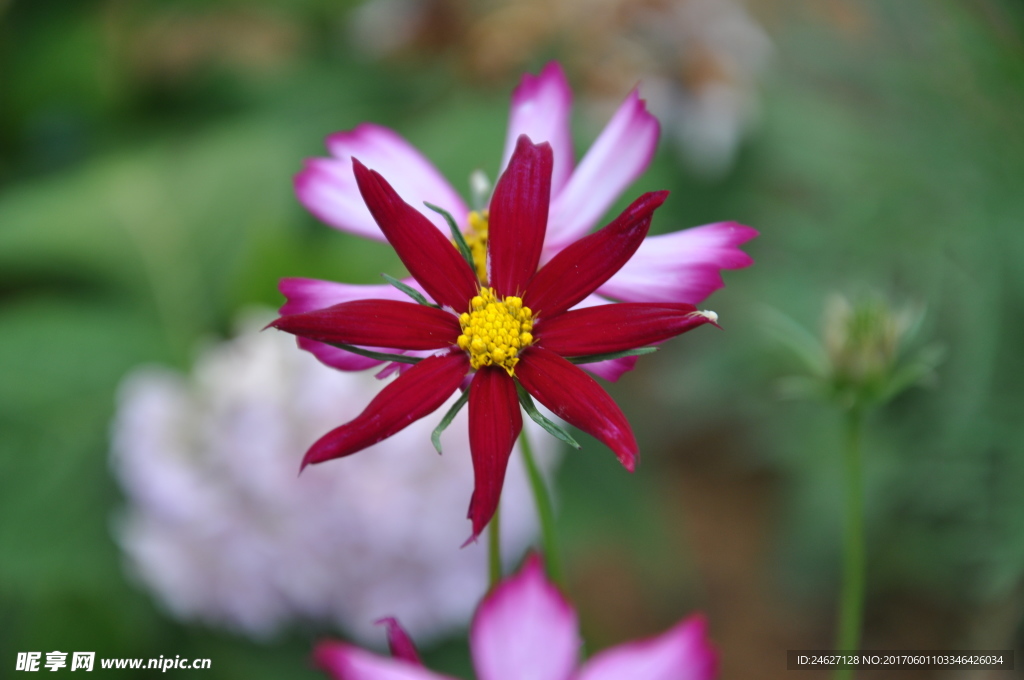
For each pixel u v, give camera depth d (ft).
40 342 2.13
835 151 2.51
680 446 2.99
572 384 0.99
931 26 2.46
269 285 2.06
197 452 1.62
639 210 1.01
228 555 1.60
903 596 2.45
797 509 2.47
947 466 2.10
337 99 2.94
